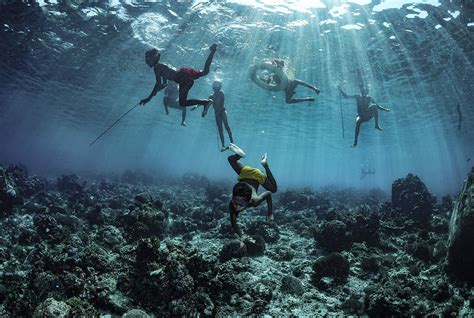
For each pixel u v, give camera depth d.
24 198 17.28
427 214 15.13
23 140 70.12
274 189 5.11
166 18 18.73
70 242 11.03
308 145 60.00
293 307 8.52
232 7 18.17
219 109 12.27
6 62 24.67
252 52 21.38
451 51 20.28
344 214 13.91
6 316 7.12
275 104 32.53
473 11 16.22
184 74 6.94
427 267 11.08
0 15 18.36
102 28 19.47
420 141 50.84
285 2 17.45
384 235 13.84
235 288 8.75
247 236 12.49
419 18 17.62
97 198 20.86
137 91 30.28
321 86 26.25
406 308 8.09
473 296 8.29
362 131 43.47
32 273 8.45
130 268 8.59
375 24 18.38
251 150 77.31
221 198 20.86
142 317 7.16
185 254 8.72
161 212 13.81
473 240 9.06
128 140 66.88
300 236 14.62
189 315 7.55
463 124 38.31
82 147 79.00
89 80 27.70
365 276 10.48
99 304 7.87
